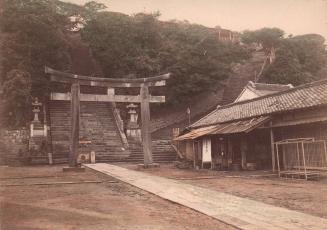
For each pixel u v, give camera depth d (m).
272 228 6.73
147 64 33.81
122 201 9.80
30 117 27.92
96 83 20.42
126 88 34.19
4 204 9.11
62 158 24.41
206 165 21.19
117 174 16.39
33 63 29.47
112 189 12.21
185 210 8.56
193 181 14.19
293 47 32.88
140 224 7.13
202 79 34.03
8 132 26.20
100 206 9.02
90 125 29.05
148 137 21.19
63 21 33.38
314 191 11.31
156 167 20.88
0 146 25.28
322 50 31.23
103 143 27.02
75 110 19.45
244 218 7.54
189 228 6.84
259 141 19.64
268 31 34.25
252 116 18.34
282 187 12.26
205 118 25.55
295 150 16.92
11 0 28.72
